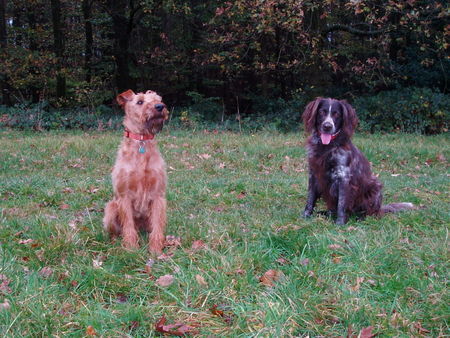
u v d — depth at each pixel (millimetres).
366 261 3115
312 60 9125
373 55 10398
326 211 3994
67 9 11648
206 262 3102
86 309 2783
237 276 2996
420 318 2777
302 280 2986
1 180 4625
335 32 10445
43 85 11500
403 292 2918
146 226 3557
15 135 7602
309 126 3850
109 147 6156
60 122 8555
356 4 7379
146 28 10742
